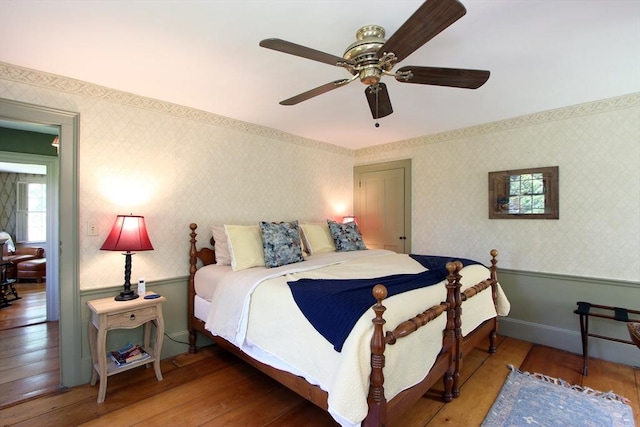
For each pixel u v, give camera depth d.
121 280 2.57
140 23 1.65
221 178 3.20
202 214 3.05
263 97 2.71
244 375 2.52
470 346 2.38
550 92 2.62
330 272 2.39
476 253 3.55
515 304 3.28
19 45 1.87
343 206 4.61
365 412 1.36
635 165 2.65
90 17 1.60
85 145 2.39
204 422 1.93
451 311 2.02
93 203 2.43
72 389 2.28
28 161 3.74
